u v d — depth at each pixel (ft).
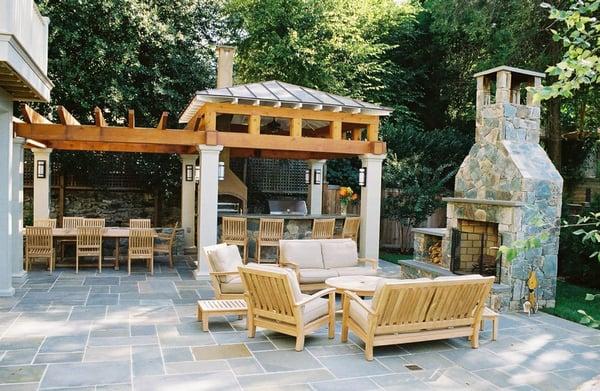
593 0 11.55
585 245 31.17
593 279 32.55
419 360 17.66
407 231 47.73
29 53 22.08
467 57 58.34
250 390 14.56
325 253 28.17
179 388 14.53
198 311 21.71
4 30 18.49
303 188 58.49
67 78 47.70
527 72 27.50
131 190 54.54
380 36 63.57
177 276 32.22
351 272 27.30
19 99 26.78
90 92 48.98
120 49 48.62
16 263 28.94
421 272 30.63
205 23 56.34
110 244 37.40
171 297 26.17
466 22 47.32
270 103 31.76
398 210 44.93
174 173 55.11
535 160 26.58
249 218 35.50
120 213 54.54
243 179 56.13
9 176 25.53
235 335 19.92
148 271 33.68
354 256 28.91
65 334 19.36
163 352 17.62
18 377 15.01
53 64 46.78
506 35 43.55
